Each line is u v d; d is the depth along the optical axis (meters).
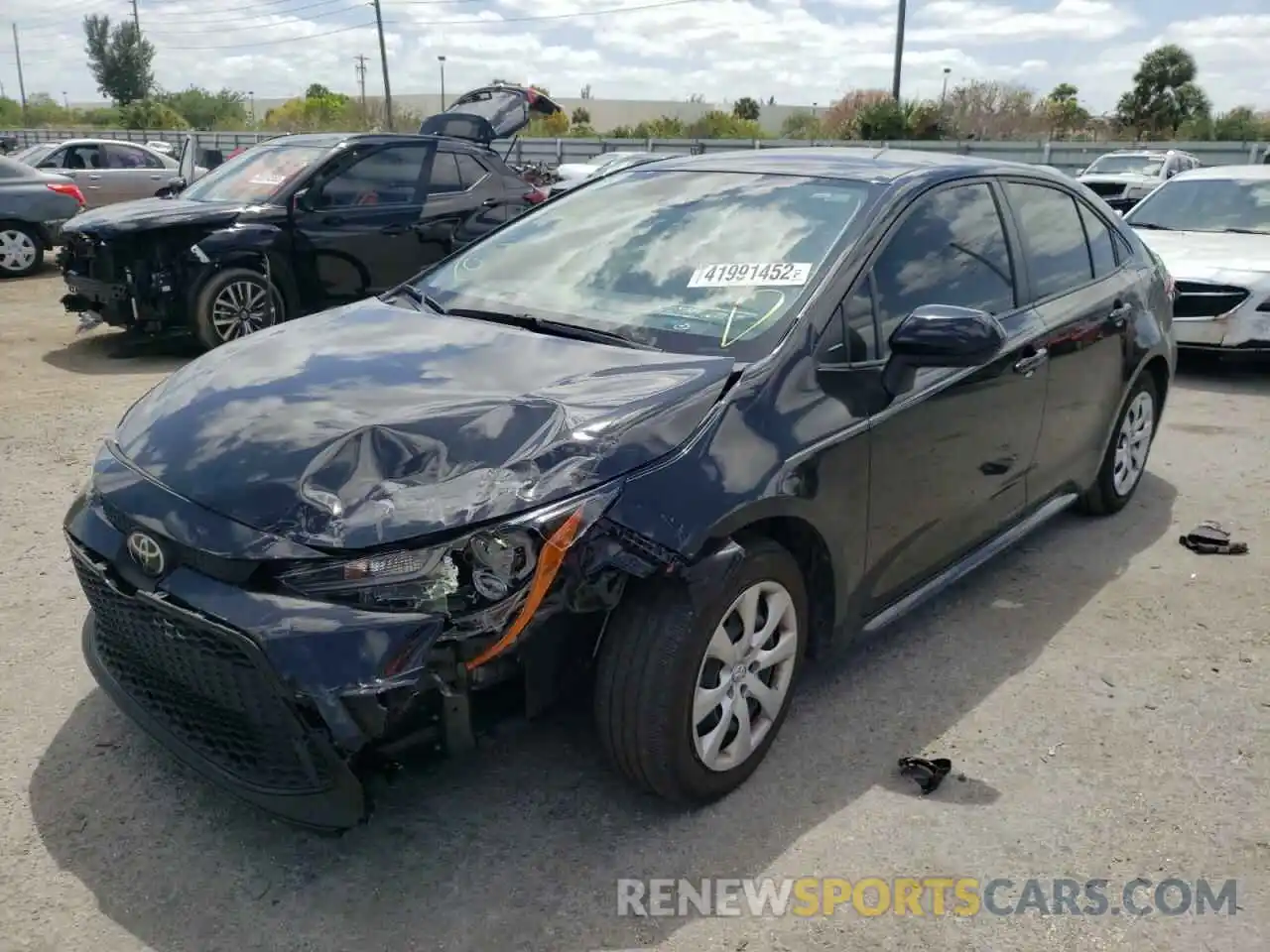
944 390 3.44
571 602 2.46
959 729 3.33
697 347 3.08
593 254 3.69
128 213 8.19
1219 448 6.32
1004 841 2.81
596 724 2.73
